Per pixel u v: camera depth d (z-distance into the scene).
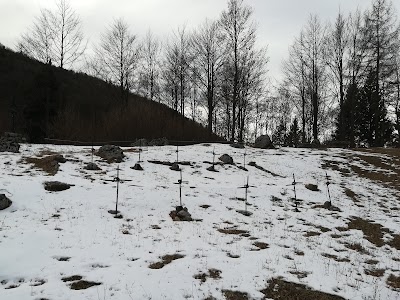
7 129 26.53
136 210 12.84
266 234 11.76
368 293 7.97
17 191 12.88
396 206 17.25
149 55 51.72
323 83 37.44
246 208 14.38
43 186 13.81
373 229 13.45
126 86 36.94
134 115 29.77
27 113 27.25
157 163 19.86
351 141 36.03
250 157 24.12
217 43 34.03
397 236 12.82
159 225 11.75
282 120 50.75
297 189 18.19
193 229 11.62
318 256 10.09
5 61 41.44
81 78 42.91
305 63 37.34
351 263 9.83
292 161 24.17
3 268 7.92
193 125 32.62
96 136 27.62
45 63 31.22
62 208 12.10
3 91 35.25
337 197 17.72
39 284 7.47
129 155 20.66
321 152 27.73
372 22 34.34
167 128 30.08
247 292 7.67
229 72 33.78
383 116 42.03
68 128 27.36
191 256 9.37
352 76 34.75
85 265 8.41
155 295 7.18
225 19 33.56
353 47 34.50
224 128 44.97
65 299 6.88
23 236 9.58
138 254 9.29
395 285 8.62
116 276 7.94
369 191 19.59
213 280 8.08
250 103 36.56
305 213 14.65
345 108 38.75
